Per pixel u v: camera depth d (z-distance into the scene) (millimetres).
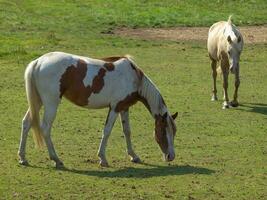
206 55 29562
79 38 33531
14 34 33750
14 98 19703
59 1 44375
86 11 41625
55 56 12758
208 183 12094
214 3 45125
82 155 13828
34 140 13773
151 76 24016
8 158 13391
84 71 12797
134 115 17875
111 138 15398
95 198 11117
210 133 16109
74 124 16703
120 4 43969
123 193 11398
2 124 16484
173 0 45719
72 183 11867
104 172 12641
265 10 43938
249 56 29375
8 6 41875
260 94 21453
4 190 11398
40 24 37438
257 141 15422
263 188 11891
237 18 41094
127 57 13336
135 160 13422
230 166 13281
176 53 29984
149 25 39062
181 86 22391
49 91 12609
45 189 11500
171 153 12969
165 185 11914
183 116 17938
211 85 22750
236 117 18016
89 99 12906
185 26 39125
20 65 25672
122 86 13023
